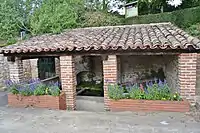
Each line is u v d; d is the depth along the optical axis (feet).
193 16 45.91
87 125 22.07
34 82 31.14
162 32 32.55
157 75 44.98
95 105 34.01
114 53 27.58
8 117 25.46
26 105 29.68
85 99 36.94
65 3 47.21
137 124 21.68
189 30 43.50
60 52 29.63
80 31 41.96
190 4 65.92
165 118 22.95
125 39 29.96
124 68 46.47
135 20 55.98
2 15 55.01
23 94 29.35
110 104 26.50
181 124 21.18
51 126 22.20
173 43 24.90
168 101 24.82
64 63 29.78
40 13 47.19
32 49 29.30
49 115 25.80
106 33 36.99
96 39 31.68
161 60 44.37
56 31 42.98
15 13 55.72
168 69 38.68
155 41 26.27
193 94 25.66
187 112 24.44
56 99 28.35
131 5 60.90
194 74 25.38
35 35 46.32
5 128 22.07
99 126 21.66
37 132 20.77
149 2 70.49
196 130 19.67
